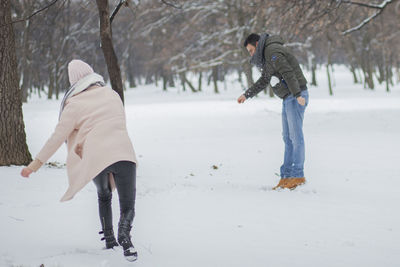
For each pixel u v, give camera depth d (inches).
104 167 126.2
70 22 1833.2
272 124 790.5
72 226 170.1
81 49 2014.0
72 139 135.0
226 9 1696.6
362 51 2263.8
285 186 250.2
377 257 137.8
